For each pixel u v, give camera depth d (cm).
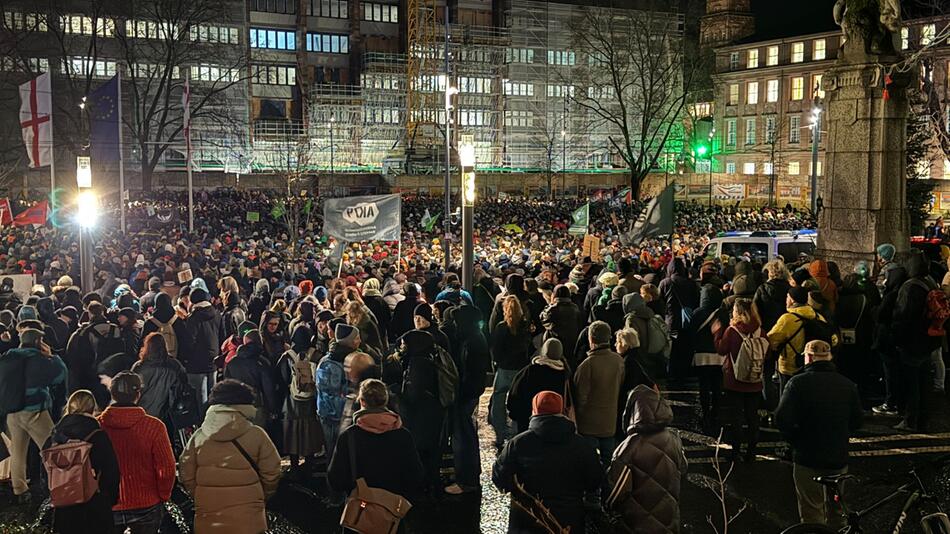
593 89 10425
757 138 10012
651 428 603
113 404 659
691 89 9500
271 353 1012
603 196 6631
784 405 727
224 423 617
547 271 1498
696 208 5784
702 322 1148
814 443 721
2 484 977
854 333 1268
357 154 10419
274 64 10812
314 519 876
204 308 1136
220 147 8956
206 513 610
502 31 11044
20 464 920
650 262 2052
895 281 1191
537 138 10644
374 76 10650
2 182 6181
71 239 2903
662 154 10144
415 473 612
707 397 1148
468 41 10825
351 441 607
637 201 6112
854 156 1767
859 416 726
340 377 874
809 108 9481
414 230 4156
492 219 4791
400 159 10150
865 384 1395
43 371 926
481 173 8738
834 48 9312
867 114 1739
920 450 1061
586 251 1973
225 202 5972
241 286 1856
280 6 10869
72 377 1049
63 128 6588
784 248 2173
